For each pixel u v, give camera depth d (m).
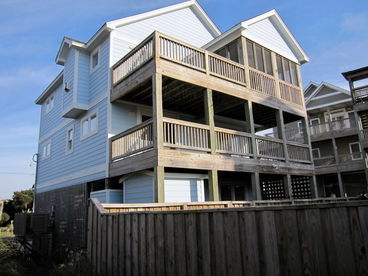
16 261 8.41
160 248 3.35
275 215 2.42
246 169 8.98
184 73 8.09
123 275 3.84
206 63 8.73
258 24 11.30
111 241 4.18
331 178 21.53
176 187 8.59
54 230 11.80
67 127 13.03
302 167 11.25
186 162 7.43
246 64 10.15
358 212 2.00
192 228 3.03
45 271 7.75
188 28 12.89
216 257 2.76
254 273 2.46
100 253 4.42
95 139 10.21
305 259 2.20
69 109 11.02
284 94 11.60
